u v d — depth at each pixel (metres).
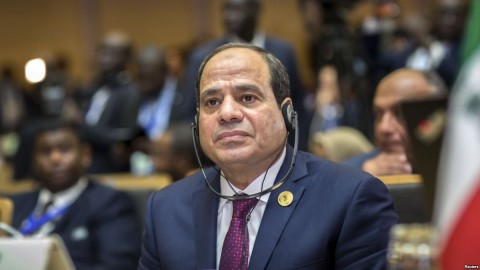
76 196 6.07
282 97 3.43
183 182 3.79
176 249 3.51
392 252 2.44
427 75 5.25
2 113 14.33
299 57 14.85
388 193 3.48
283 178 3.46
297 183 3.47
